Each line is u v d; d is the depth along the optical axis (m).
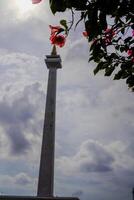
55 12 2.79
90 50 3.62
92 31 2.84
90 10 2.78
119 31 3.40
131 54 3.74
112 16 2.95
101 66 3.82
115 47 3.68
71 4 2.77
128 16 3.08
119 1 2.81
